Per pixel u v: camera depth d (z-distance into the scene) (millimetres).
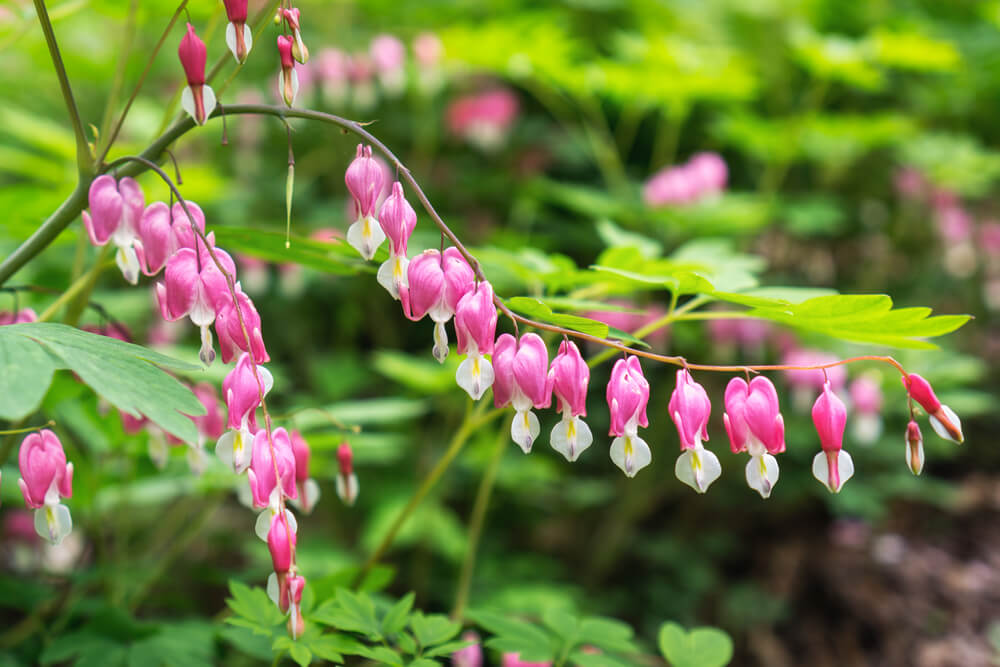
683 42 1734
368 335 2066
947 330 748
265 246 812
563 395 729
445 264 730
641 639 1625
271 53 1989
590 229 1853
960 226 2027
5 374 696
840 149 1866
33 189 876
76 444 913
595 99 1950
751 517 1926
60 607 896
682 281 779
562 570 1752
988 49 1954
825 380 738
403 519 863
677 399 734
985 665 1580
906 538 1919
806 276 2139
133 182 734
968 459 2113
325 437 876
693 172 1586
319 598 846
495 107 1812
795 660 1643
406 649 792
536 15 1584
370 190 734
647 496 1760
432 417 1825
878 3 2037
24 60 1658
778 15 2016
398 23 1937
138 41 1731
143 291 1537
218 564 1507
